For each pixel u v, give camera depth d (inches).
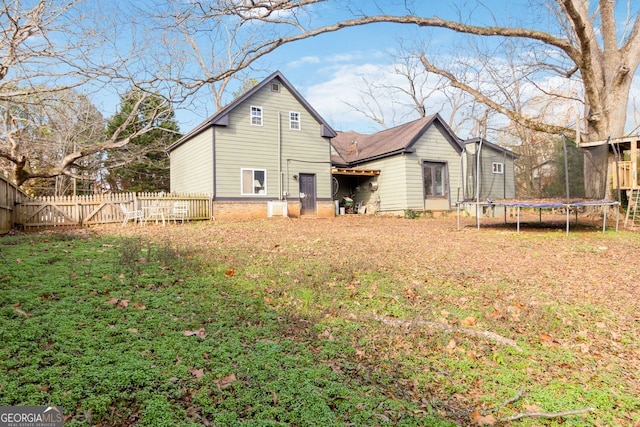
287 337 166.7
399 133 913.5
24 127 788.6
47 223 553.6
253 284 231.8
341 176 960.9
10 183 491.5
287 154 759.7
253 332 166.2
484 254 346.0
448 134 867.4
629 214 574.6
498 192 781.3
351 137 1137.4
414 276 265.9
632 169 514.6
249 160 714.8
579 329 197.5
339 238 414.6
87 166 882.1
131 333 153.1
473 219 749.9
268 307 199.0
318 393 123.5
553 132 561.3
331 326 182.9
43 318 159.0
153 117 756.6
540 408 132.0
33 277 214.1
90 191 1213.7
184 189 823.7
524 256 341.7
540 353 172.2
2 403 103.1
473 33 468.8
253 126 722.2
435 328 186.2
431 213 828.6
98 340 143.9
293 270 265.6
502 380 148.6
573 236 444.5
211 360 137.9
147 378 120.4
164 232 456.4
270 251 329.4
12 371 118.2
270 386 124.0
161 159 1170.6
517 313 209.9
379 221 678.5
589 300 234.8
